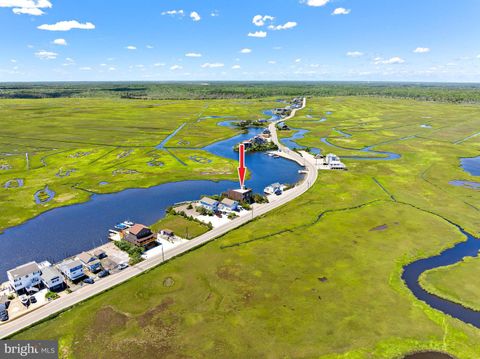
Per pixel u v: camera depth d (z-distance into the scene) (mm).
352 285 61219
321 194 109062
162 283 62062
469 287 60812
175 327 51062
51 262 71500
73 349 47125
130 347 47312
